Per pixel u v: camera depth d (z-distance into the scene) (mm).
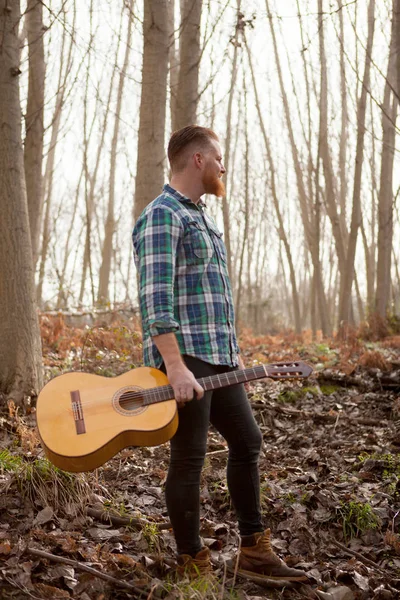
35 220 8164
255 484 2643
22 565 2490
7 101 4645
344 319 14398
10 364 4578
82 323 9609
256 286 30297
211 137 2617
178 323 2443
